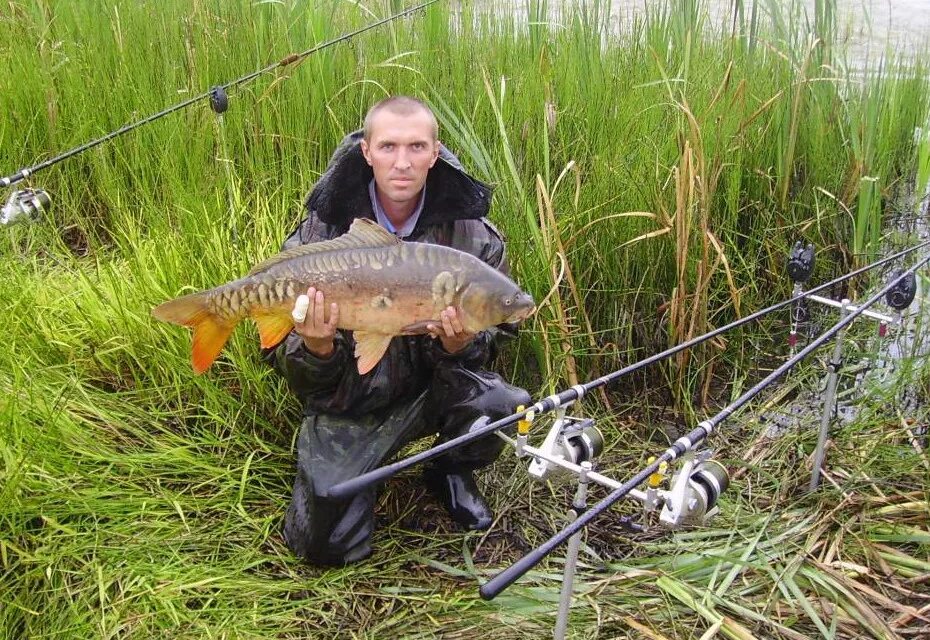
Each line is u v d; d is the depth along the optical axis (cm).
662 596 194
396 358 200
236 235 268
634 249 278
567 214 272
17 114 360
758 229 315
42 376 237
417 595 193
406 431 204
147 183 324
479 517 212
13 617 181
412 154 191
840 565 203
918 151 375
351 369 197
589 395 267
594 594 194
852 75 402
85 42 390
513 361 268
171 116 335
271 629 182
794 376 280
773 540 213
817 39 335
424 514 218
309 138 323
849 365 284
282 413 238
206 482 216
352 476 193
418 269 173
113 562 192
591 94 329
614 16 463
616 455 246
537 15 396
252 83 344
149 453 224
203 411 243
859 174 324
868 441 247
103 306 260
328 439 200
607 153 291
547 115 253
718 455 248
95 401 239
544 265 247
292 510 201
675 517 144
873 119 329
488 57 371
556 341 250
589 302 280
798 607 193
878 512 218
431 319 176
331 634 182
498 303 173
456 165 197
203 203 283
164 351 242
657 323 279
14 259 287
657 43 371
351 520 195
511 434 214
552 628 184
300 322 175
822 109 342
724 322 290
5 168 348
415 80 338
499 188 265
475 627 184
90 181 350
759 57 379
